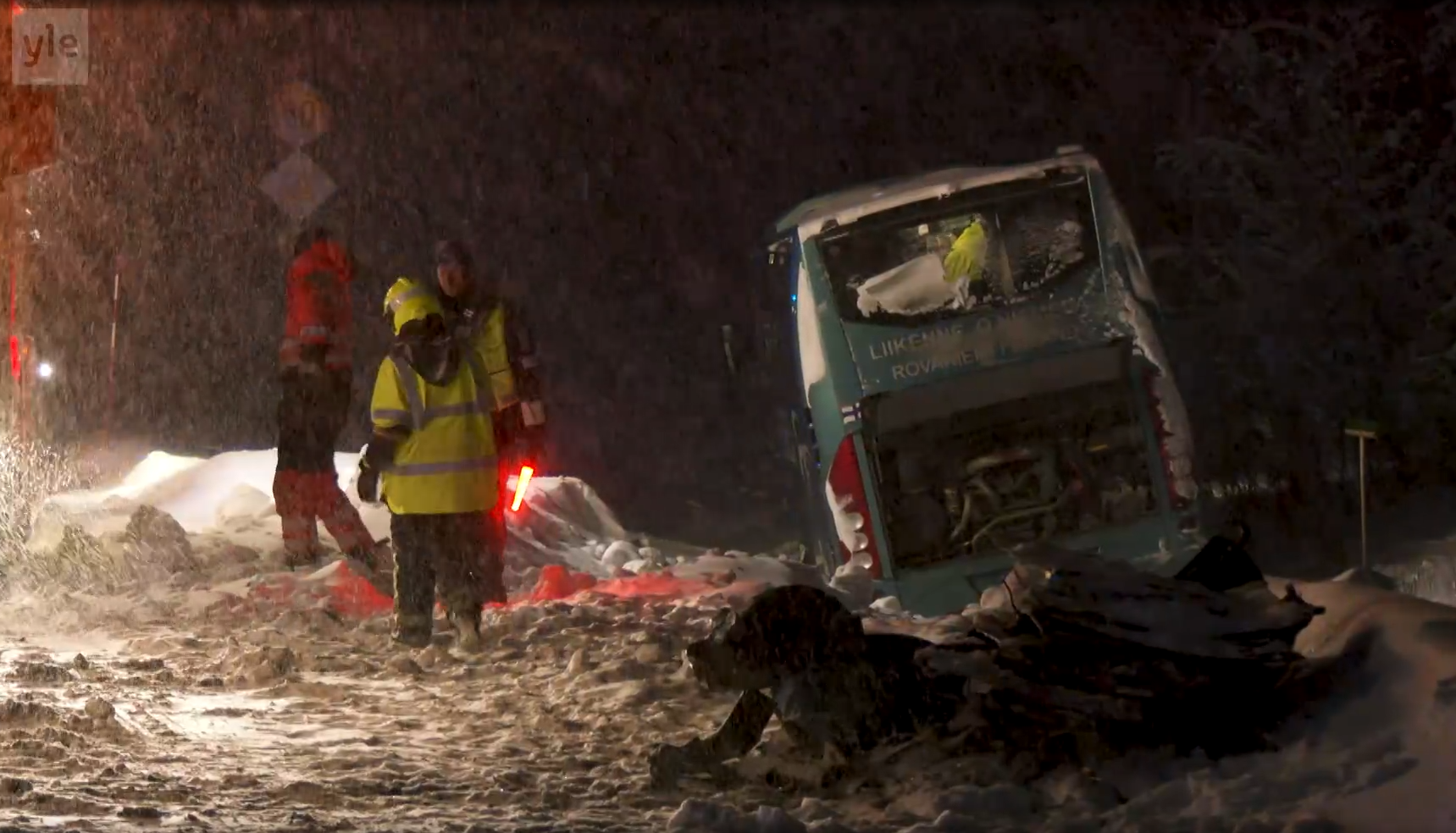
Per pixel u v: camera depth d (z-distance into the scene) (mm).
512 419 21875
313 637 19500
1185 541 23188
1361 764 12328
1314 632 14766
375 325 52062
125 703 15914
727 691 14688
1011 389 23422
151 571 22422
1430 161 34562
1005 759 13164
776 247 28141
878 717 13406
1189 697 13164
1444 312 32625
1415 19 34812
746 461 39000
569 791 13023
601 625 19234
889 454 23641
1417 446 31328
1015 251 24125
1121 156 38656
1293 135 35219
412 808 12492
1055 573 13594
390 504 18938
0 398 30500
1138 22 38594
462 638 18719
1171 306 35094
